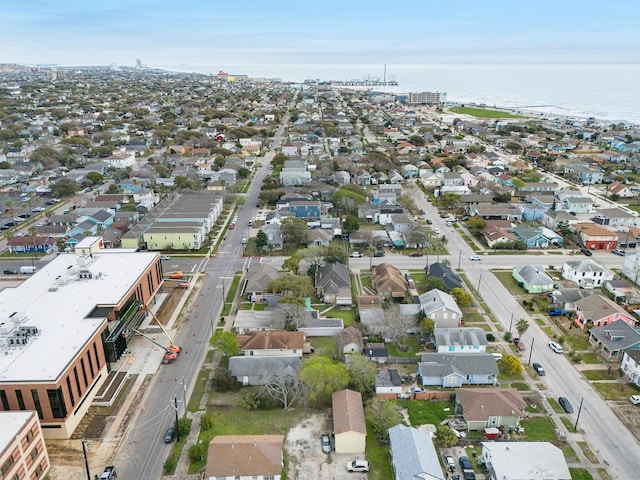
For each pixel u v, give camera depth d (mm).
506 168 191375
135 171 181000
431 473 48406
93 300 73562
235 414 61312
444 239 120812
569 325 82500
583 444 56344
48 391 54531
